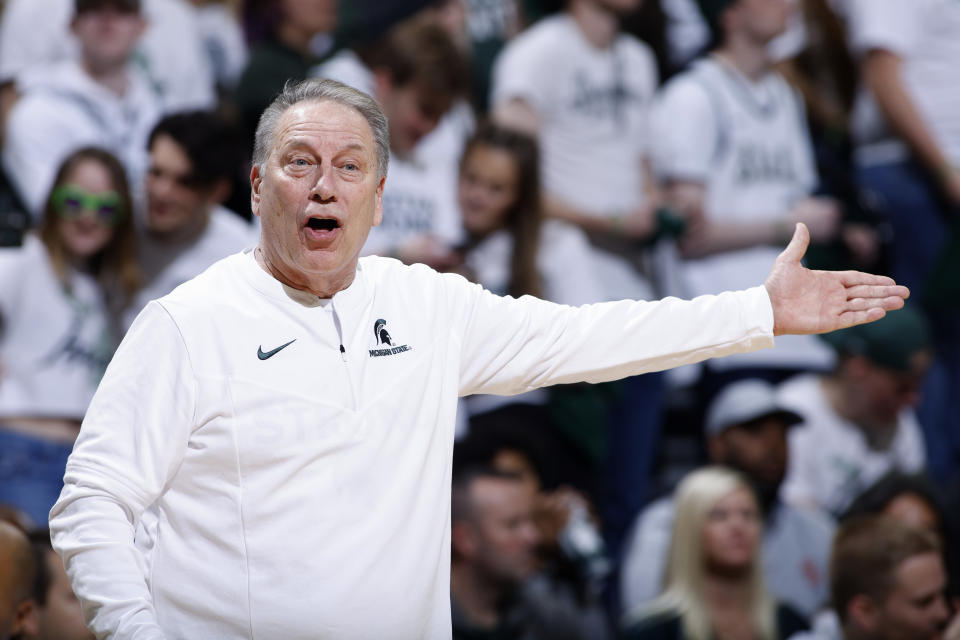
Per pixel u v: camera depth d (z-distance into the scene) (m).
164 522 7.34
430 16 19.86
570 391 19.38
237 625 7.12
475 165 19.19
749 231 21.20
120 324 17.58
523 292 19.22
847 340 20.17
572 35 20.80
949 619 15.78
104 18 18.44
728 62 21.64
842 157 22.75
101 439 7.05
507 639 15.87
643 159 21.34
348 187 7.47
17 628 12.27
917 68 22.86
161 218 17.62
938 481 22.06
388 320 7.82
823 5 22.72
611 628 16.75
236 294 7.52
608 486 19.80
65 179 17.14
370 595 7.20
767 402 18.27
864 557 15.16
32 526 13.91
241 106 19.36
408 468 7.50
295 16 19.64
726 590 16.19
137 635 6.49
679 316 8.16
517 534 15.96
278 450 7.22
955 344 22.50
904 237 22.75
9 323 17.00
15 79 18.62
